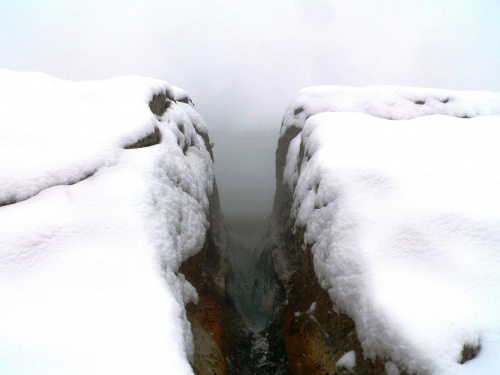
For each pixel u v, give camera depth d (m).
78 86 7.78
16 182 4.77
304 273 6.61
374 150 6.76
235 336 6.65
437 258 4.36
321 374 4.82
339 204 5.90
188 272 5.93
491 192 5.18
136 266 4.07
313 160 7.57
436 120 8.25
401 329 3.72
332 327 5.09
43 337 3.08
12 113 6.06
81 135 5.79
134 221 4.63
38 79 7.61
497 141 6.85
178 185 6.59
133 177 5.31
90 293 3.64
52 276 3.79
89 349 3.01
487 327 3.60
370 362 4.07
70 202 4.75
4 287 3.59
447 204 4.95
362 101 13.37
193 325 5.34
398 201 5.30
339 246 5.35
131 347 3.08
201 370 4.69
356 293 4.63
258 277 9.62
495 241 4.39
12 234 4.13
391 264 4.53
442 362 3.38
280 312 7.13
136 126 6.36
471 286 3.96
